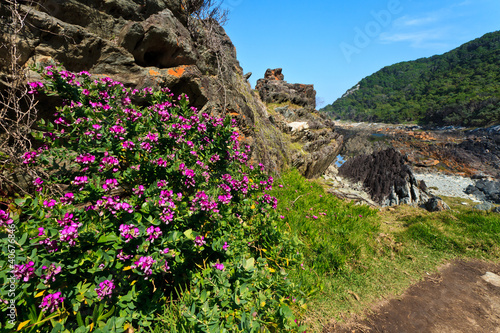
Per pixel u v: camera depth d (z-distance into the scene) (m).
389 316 3.13
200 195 2.35
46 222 1.76
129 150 2.44
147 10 4.22
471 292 3.84
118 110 2.68
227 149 3.42
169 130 2.86
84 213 1.88
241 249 2.77
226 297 2.11
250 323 1.82
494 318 3.27
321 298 3.19
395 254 4.77
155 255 1.92
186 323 1.94
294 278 3.13
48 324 1.70
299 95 14.59
